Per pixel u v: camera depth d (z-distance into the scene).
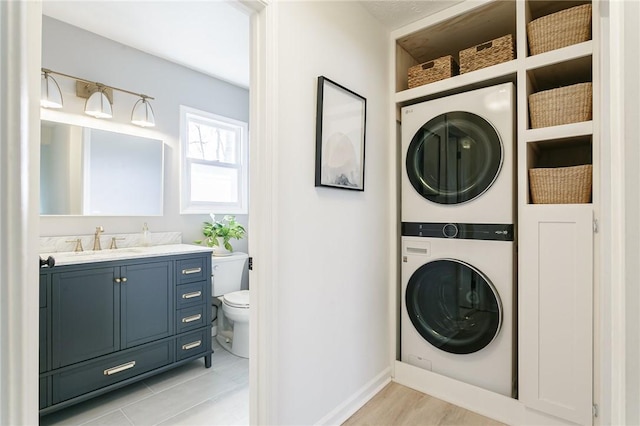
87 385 1.86
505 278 1.82
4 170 0.48
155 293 2.18
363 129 1.97
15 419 0.50
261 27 1.42
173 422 1.79
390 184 2.28
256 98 1.44
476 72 1.93
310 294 1.64
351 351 1.91
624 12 0.51
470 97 1.94
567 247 1.60
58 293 1.75
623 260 0.51
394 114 2.26
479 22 2.06
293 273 1.54
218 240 3.03
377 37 2.15
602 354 1.35
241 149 3.42
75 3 2.00
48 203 2.16
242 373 2.37
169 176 2.80
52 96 2.08
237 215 3.37
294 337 1.54
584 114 1.59
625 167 0.51
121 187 2.50
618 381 0.51
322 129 1.68
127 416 1.84
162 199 2.74
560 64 1.69
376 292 2.13
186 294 2.35
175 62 2.82
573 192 1.62
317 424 1.66
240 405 1.96
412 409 1.91
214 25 2.25
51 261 1.56
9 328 0.50
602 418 1.43
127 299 2.04
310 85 1.63
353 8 1.93
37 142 0.75
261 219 1.41
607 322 1.24
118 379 1.99
